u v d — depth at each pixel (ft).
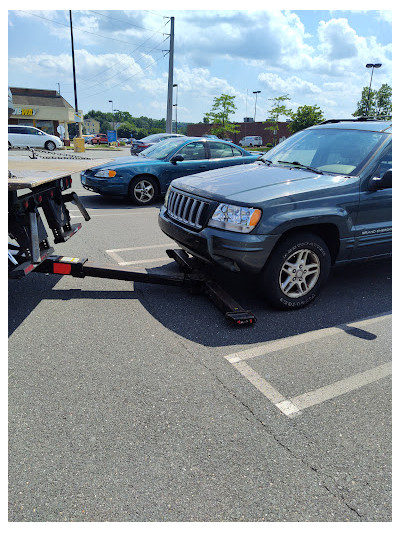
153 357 9.56
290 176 12.84
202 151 30.09
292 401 8.20
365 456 6.86
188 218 12.44
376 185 12.60
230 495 6.01
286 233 11.64
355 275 15.93
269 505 5.89
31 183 9.48
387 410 8.03
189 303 12.75
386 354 10.10
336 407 8.07
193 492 6.04
